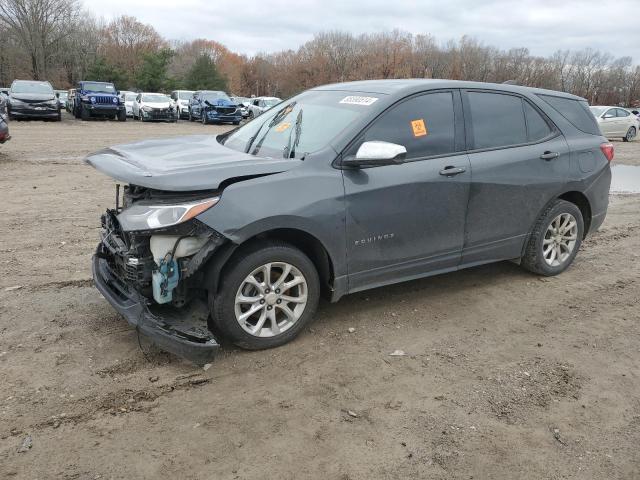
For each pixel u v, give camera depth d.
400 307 4.64
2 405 3.13
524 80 74.81
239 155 4.03
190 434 2.96
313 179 3.77
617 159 17.02
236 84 91.94
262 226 3.55
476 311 4.62
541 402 3.34
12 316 4.24
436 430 3.04
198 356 3.40
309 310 3.95
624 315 4.64
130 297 3.64
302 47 77.88
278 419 3.10
